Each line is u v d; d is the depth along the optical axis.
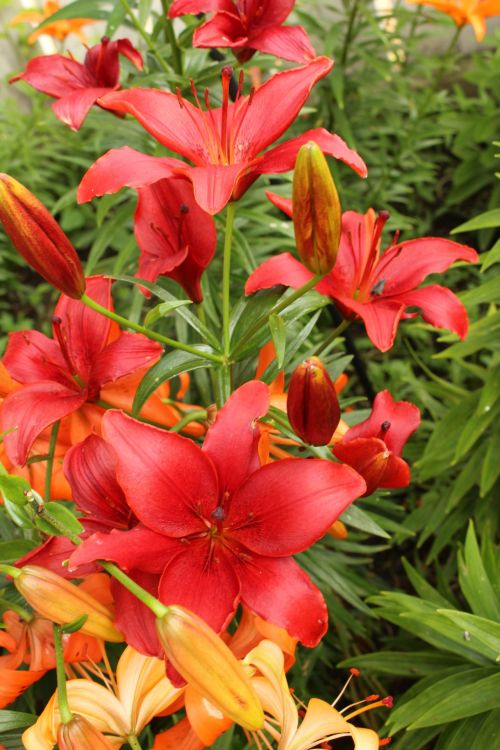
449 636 0.83
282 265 0.68
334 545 0.93
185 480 0.58
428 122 1.70
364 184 1.69
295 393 0.61
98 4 1.01
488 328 0.99
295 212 0.60
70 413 0.68
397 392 1.49
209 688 0.51
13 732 0.69
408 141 1.61
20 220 0.59
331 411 0.61
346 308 0.70
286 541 0.58
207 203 0.60
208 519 0.59
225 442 0.59
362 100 1.59
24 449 0.65
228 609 0.56
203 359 0.69
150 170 0.61
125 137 1.17
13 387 0.70
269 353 0.73
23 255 0.61
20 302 1.84
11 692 0.61
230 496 0.59
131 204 1.07
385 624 1.21
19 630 0.64
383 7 1.99
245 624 0.63
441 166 1.97
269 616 0.57
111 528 0.61
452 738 0.84
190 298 0.73
